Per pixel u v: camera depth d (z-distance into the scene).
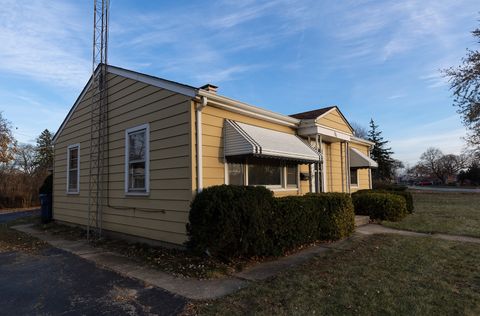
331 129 11.22
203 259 6.17
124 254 7.17
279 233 6.66
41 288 4.95
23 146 38.84
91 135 9.83
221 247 5.86
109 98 9.46
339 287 4.61
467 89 18.36
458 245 7.33
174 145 7.14
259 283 4.93
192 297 4.41
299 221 7.25
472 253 6.54
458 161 74.94
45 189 12.95
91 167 10.05
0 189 24.05
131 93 8.57
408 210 13.70
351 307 3.89
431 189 48.91
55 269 6.02
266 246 6.32
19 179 25.12
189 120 6.82
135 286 4.96
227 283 5.02
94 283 5.14
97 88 10.09
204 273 5.47
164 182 7.36
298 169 10.64
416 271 5.32
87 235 9.23
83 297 4.53
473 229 9.69
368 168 15.89
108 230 9.29
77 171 11.18
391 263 5.86
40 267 6.18
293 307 3.93
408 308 3.83
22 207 24.81
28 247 8.16
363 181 16.44
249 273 5.54
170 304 4.20
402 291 4.39
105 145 9.55
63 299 4.46
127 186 8.55
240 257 6.31
